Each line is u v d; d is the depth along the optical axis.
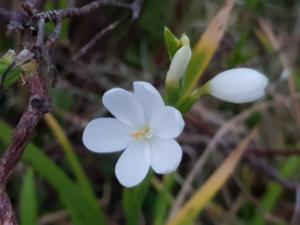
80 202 0.15
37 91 0.10
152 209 0.20
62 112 0.19
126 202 0.14
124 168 0.11
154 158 0.11
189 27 0.21
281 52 0.21
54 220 0.19
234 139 0.21
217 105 0.21
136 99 0.11
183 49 0.12
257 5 0.21
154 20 0.21
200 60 0.14
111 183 0.20
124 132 0.11
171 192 0.20
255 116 0.21
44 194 0.20
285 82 0.22
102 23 0.20
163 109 0.11
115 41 0.21
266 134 0.21
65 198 0.15
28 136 0.10
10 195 0.19
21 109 0.19
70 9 0.11
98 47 0.21
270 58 0.21
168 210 0.19
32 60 0.10
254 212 0.20
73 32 0.20
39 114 0.10
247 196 0.20
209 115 0.21
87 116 0.20
